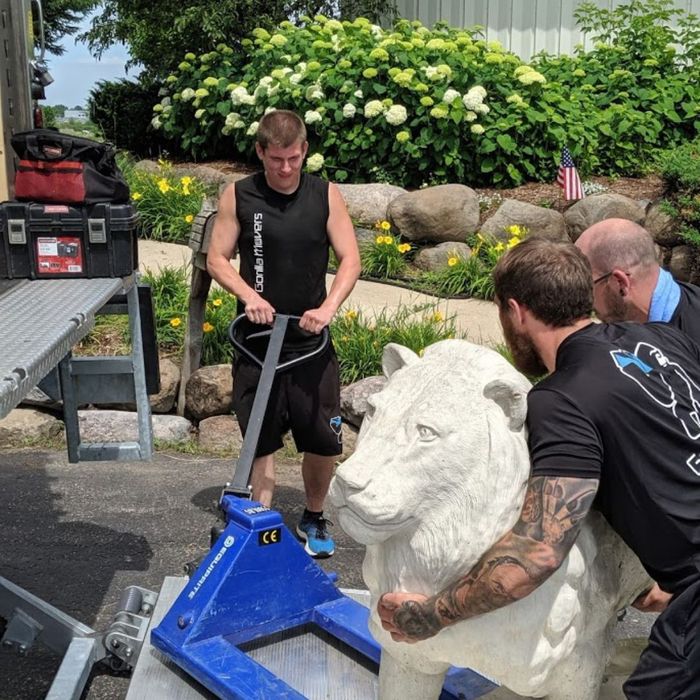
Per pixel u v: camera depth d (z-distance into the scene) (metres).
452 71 8.38
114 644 3.10
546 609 1.94
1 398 1.99
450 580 1.93
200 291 5.49
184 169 9.41
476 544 1.90
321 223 3.86
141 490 4.91
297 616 3.02
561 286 2.04
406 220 7.52
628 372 1.96
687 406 1.99
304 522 4.26
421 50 8.63
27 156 3.68
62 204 3.71
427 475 1.90
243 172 9.09
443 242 7.50
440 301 6.86
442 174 8.22
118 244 3.78
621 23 10.02
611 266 2.64
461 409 1.92
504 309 2.14
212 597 2.79
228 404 5.64
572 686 2.14
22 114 4.04
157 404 5.67
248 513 2.89
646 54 9.59
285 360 3.85
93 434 5.50
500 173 8.34
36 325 2.86
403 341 5.85
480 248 7.36
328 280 7.23
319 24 10.08
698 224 7.28
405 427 1.94
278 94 8.73
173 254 7.51
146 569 4.04
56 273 3.75
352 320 6.07
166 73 10.85
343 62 8.44
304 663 2.88
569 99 8.93
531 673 1.98
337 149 8.64
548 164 8.42
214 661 2.64
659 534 1.95
